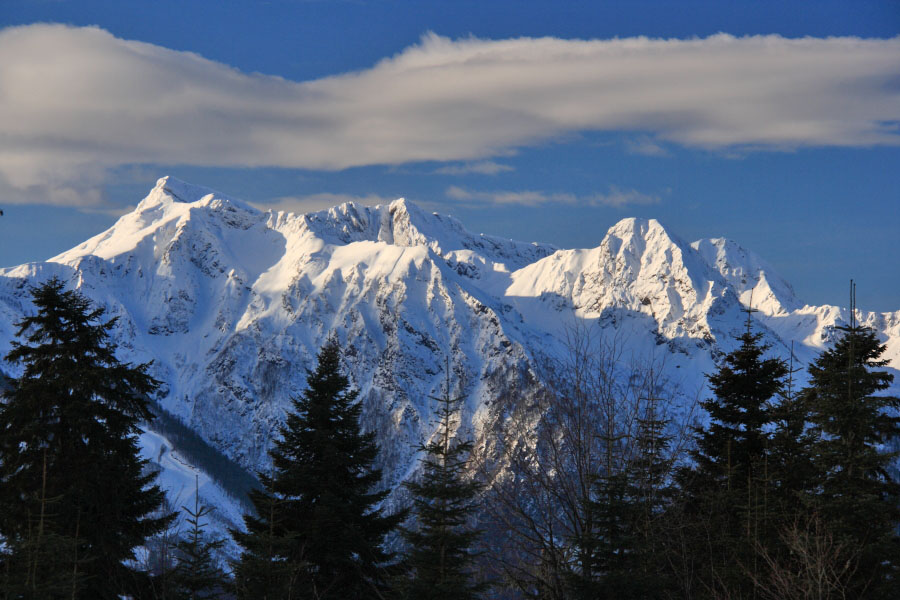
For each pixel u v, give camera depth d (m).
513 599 48.97
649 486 49.38
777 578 50.41
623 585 46.62
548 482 46.81
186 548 58.06
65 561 50.75
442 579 48.19
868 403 60.84
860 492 57.44
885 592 54.00
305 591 59.75
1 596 46.91
